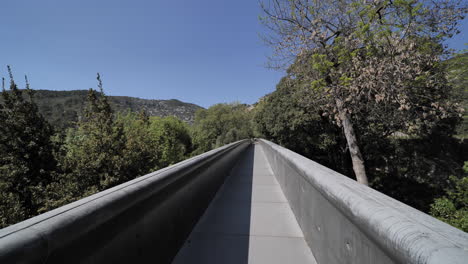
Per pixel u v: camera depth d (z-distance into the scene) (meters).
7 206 13.37
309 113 17.56
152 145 20.38
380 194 1.12
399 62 5.00
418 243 0.62
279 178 5.48
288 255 2.20
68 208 0.94
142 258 1.47
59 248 0.80
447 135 16.33
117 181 15.16
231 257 2.18
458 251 0.54
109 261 1.10
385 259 0.84
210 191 4.12
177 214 2.28
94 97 29.44
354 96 5.86
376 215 0.87
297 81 7.70
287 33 6.63
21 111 17.39
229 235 2.68
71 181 14.66
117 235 1.19
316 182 1.82
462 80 5.25
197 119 84.56
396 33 5.45
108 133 16.64
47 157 17.31
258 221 3.12
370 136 15.56
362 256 1.06
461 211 10.13
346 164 19.08
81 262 0.91
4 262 0.58
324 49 6.08
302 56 6.51
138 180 1.57
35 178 16.41
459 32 4.88
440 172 16.42
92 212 0.98
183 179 2.48
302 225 2.70
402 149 17.98
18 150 16.42
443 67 5.25
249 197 4.40
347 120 7.11
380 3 5.20
